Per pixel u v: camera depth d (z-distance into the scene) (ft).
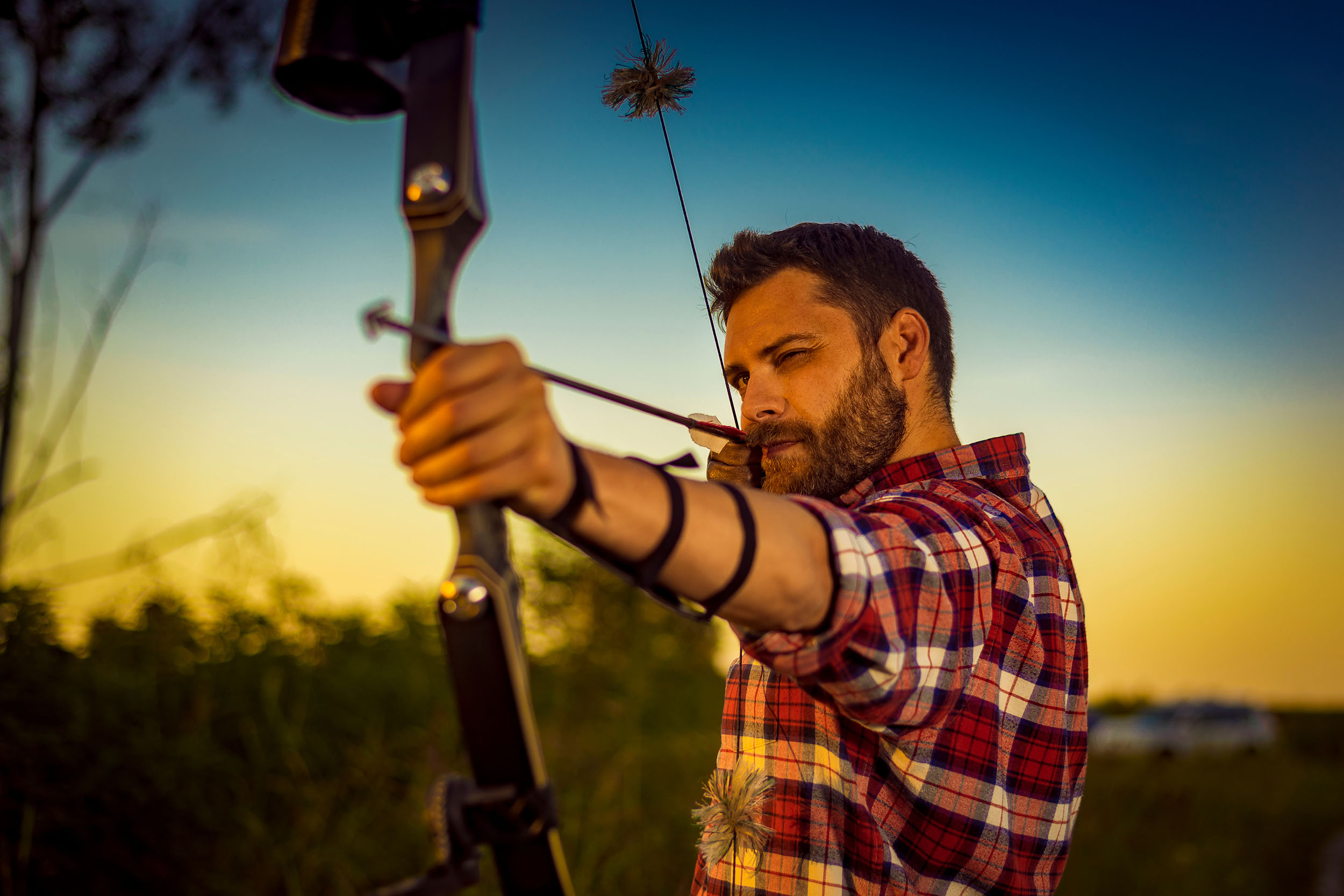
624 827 12.42
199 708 11.92
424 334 1.80
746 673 3.80
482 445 1.67
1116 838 21.85
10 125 9.81
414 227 2.03
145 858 10.30
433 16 2.10
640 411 3.58
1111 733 40.70
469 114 2.06
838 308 4.07
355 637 15.31
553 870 1.85
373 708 13.62
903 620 2.58
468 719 1.87
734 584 2.18
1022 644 3.18
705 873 3.93
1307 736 46.03
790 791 3.40
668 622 20.13
